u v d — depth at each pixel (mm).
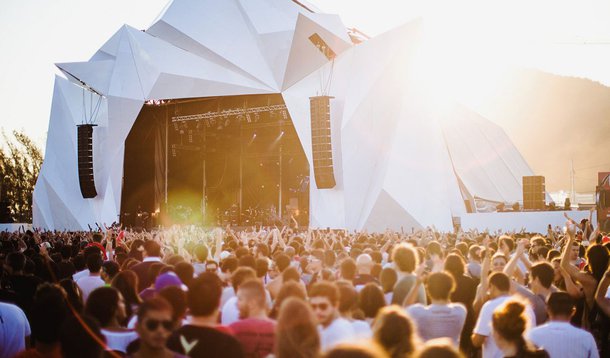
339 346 3238
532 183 44781
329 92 47781
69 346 5375
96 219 52188
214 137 58531
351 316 7684
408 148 44906
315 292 6789
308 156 47625
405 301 8570
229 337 6105
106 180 52250
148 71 50656
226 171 61375
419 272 8477
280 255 10383
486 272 9906
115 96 51125
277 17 49562
